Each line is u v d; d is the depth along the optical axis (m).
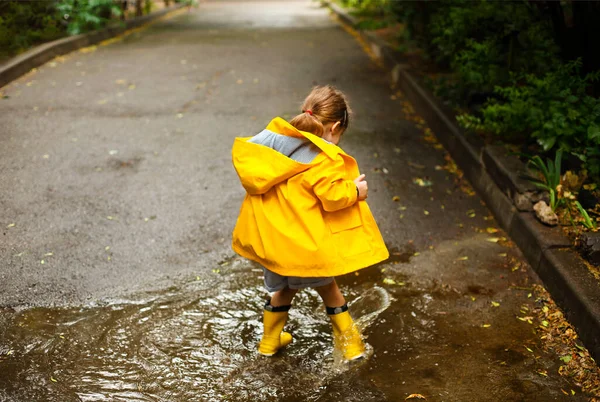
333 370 3.23
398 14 10.24
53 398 2.95
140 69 9.66
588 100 5.08
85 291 3.88
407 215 5.02
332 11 18.83
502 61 7.32
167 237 4.59
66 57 10.43
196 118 7.27
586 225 4.21
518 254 4.44
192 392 3.04
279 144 2.98
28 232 4.55
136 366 3.22
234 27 15.16
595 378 3.16
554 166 4.84
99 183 5.43
